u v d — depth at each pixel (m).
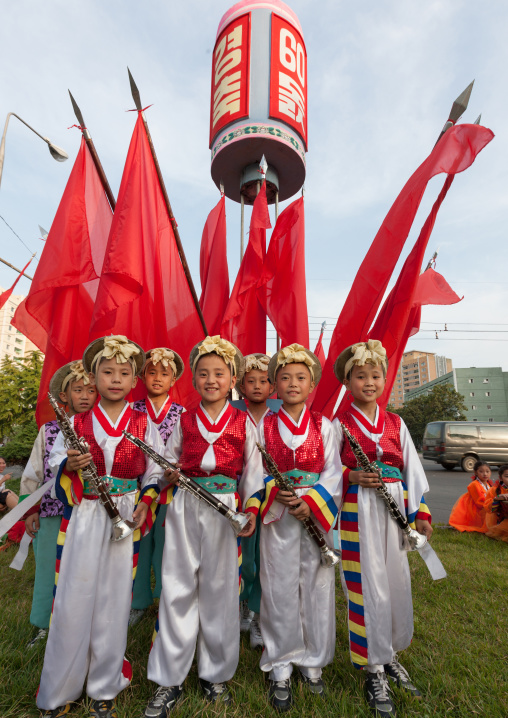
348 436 2.30
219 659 2.14
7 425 13.16
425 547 2.26
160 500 2.33
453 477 14.88
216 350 2.38
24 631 2.71
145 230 4.06
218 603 2.16
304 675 2.23
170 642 2.09
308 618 2.27
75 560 1.99
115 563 2.06
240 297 4.77
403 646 2.30
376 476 2.25
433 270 4.02
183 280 4.24
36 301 3.71
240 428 2.38
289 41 6.18
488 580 3.86
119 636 2.03
